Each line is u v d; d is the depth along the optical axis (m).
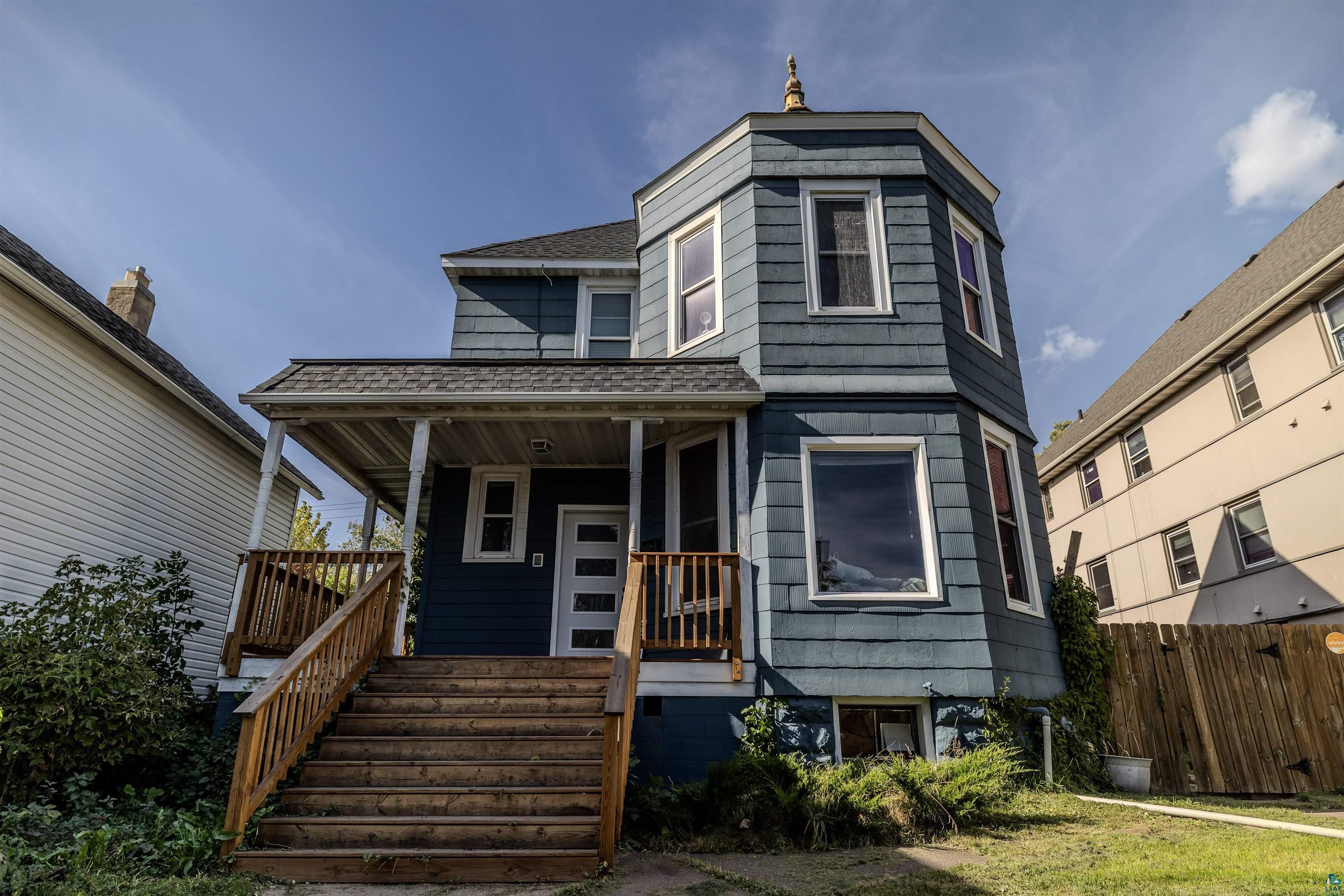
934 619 7.38
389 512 13.40
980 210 10.23
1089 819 5.84
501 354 11.09
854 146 9.41
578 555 10.27
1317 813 6.70
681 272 10.05
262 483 7.83
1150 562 15.38
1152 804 6.42
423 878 4.53
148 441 10.62
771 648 7.21
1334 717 8.42
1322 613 11.33
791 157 9.39
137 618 8.00
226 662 6.99
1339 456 11.15
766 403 8.17
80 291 10.54
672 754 6.89
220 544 12.45
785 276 8.86
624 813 5.73
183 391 10.91
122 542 10.02
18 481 8.38
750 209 9.20
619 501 10.41
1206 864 4.30
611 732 4.80
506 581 10.14
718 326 9.17
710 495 8.72
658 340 9.97
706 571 7.39
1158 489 15.16
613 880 4.46
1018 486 8.88
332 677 6.15
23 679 6.16
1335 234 11.91
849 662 7.19
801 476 7.90
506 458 10.23
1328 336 11.42
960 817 5.58
